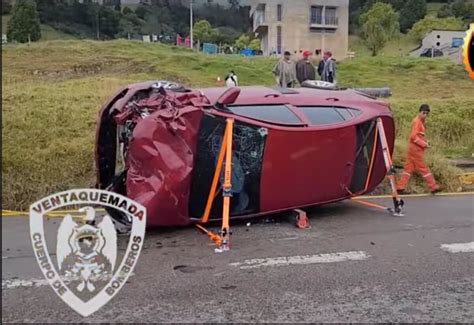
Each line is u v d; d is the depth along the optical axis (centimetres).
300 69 1411
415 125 987
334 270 557
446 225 744
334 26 6300
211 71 2634
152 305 466
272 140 684
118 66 2600
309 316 448
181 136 639
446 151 1363
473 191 1033
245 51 5631
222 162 650
